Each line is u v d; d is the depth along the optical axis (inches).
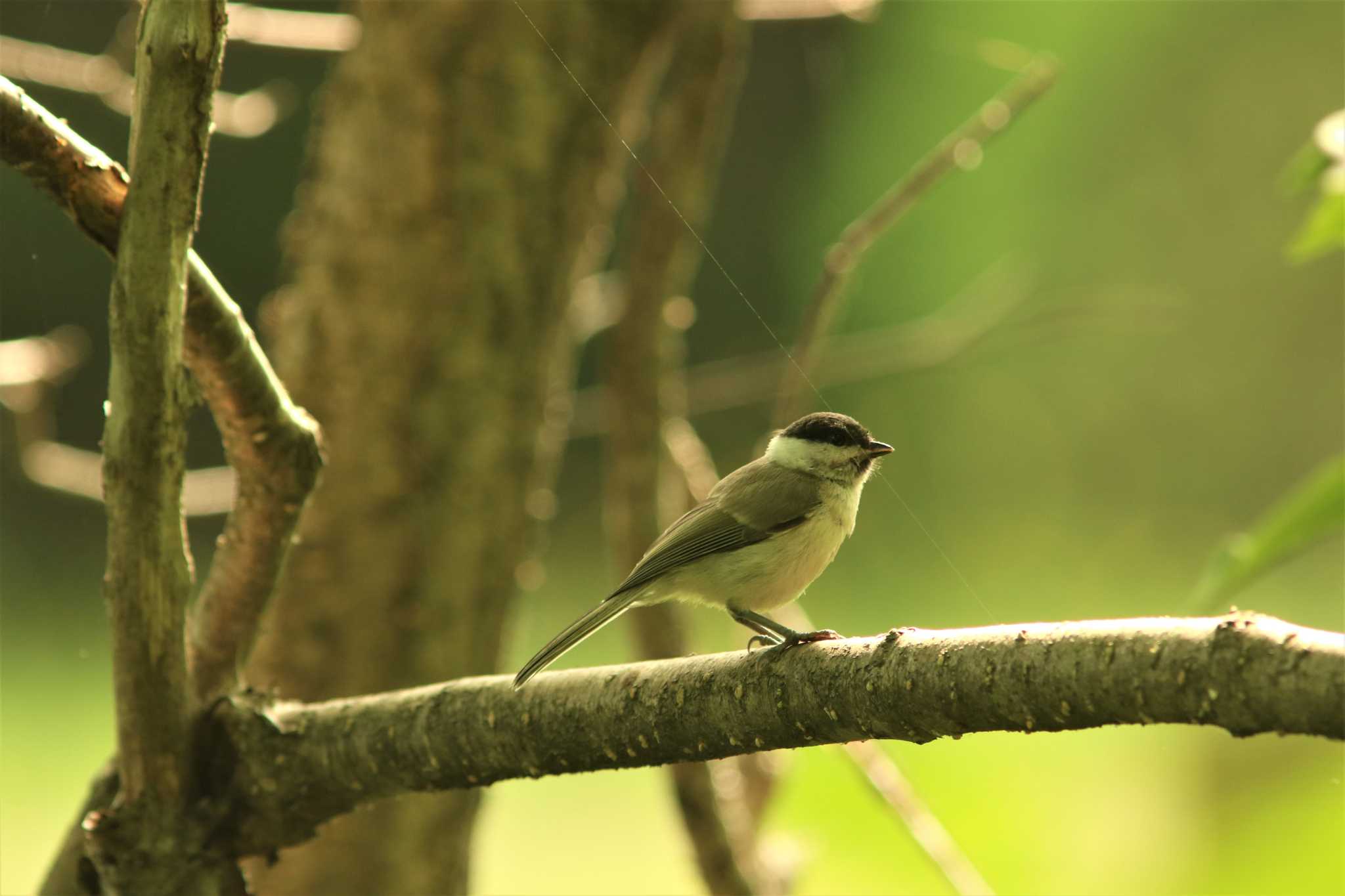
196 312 229.9
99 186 216.4
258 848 253.1
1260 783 626.8
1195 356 1095.0
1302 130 1088.2
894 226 1109.7
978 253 1098.1
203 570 796.0
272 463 251.4
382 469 338.3
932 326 475.2
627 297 400.2
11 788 626.8
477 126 336.8
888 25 1098.7
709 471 444.5
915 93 1105.4
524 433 350.3
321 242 348.8
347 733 240.8
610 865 628.7
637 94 358.9
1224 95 1100.5
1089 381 1104.2
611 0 340.5
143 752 243.9
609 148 354.3
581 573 1012.5
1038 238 1096.8
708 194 429.1
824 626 840.9
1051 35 1098.1
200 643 260.1
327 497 337.7
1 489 823.7
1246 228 1093.1
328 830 327.3
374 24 344.8
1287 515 235.8
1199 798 623.5
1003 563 989.8
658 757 214.4
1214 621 159.3
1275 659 149.9
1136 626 164.7
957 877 347.3
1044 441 1098.7
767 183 1170.0
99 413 770.8
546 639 848.9
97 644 810.8
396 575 337.1
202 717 249.9
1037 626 175.3
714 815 378.0
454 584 341.7
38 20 650.8
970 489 1079.6
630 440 399.2
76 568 844.6
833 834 600.4
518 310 345.7
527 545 357.4
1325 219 265.1
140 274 212.5
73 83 411.5
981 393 1101.7
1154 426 1094.4
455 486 342.0
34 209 772.0
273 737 246.7
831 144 1149.1
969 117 1091.9
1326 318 1080.2
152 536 227.6
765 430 1015.6
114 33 695.1
